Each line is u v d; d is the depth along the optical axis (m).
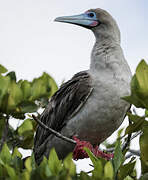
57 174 7.24
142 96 8.30
